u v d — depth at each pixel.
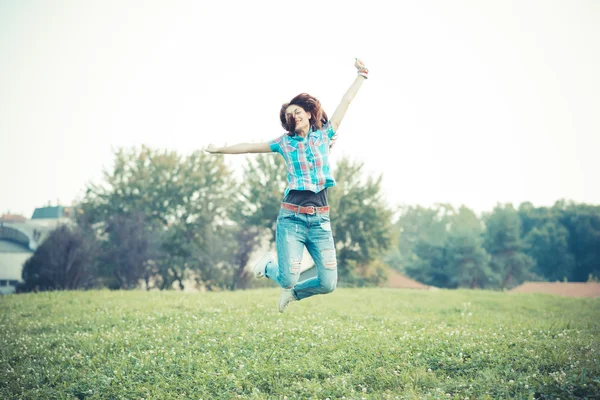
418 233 118.31
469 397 6.04
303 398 6.39
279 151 5.89
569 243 81.62
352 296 17.66
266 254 6.39
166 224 52.97
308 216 5.77
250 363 7.55
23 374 7.97
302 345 8.34
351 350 7.95
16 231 57.12
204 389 6.83
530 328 9.92
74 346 9.24
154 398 6.71
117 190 51.94
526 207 90.19
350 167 48.94
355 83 6.22
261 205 49.91
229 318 10.97
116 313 12.40
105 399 6.93
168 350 8.42
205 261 49.28
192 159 54.12
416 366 7.19
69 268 37.34
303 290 6.03
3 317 12.89
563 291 58.25
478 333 9.25
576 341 8.16
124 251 45.84
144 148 52.91
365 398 6.17
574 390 5.95
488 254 75.19
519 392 6.04
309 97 5.91
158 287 50.12
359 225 47.81
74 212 49.41
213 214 52.69
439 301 16.97
